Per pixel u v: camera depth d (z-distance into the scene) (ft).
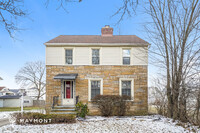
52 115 26.84
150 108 39.86
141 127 23.70
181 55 27.32
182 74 26.66
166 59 29.91
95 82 39.01
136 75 38.78
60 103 37.40
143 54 39.11
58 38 43.29
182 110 26.71
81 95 37.91
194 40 26.32
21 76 106.42
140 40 41.60
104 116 34.96
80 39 42.55
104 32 46.70
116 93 38.19
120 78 38.65
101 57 39.27
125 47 39.55
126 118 32.22
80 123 26.76
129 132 20.89
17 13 15.35
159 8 29.55
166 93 32.45
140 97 37.96
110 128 22.95
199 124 23.30
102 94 37.93
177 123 25.88
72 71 38.70
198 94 24.39
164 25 29.84
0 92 113.70
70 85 38.86
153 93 36.78
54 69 38.60
